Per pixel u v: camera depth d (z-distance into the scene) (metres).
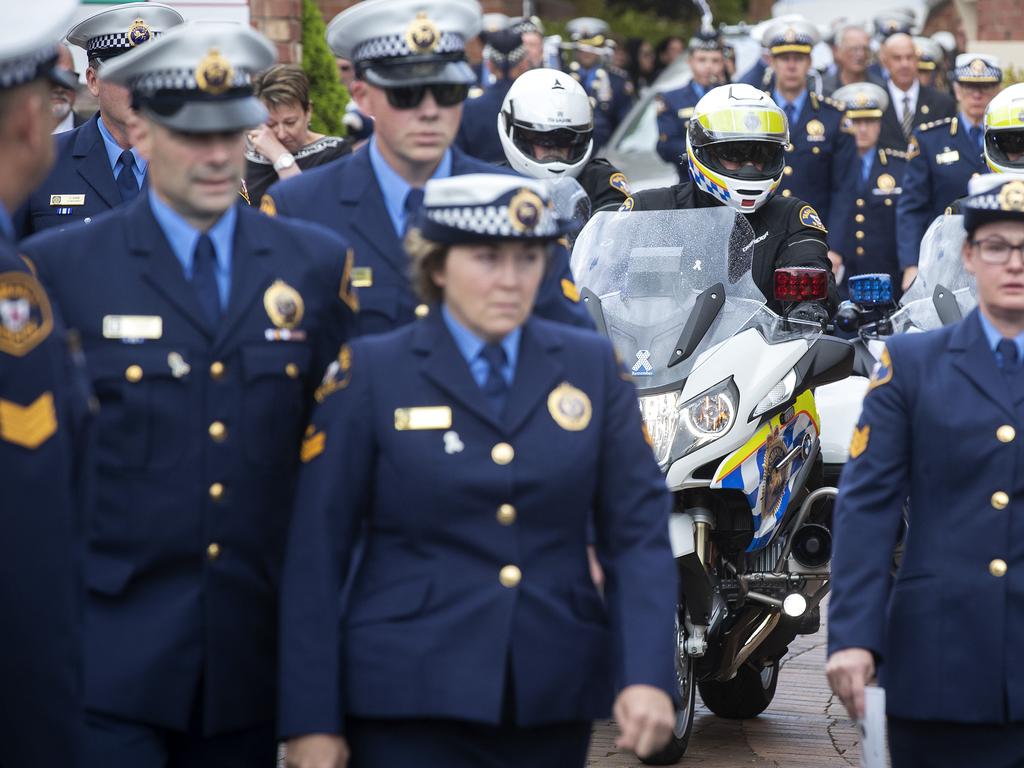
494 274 10.95
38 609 9.53
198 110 11.48
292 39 34.34
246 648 11.76
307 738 10.95
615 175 24.34
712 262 18.48
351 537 11.26
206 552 11.60
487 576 11.01
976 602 12.11
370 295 13.37
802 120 37.84
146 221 11.84
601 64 56.34
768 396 17.70
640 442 11.48
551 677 10.99
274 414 11.81
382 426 11.12
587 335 11.60
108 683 11.39
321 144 24.16
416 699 10.86
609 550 11.48
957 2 58.62
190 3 32.78
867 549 12.38
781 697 20.92
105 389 11.57
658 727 10.92
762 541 17.78
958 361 12.33
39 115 9.81
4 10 9.67
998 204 12.01
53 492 9.60
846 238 38.00
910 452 12.48
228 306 11.80
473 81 13.48
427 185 11.13
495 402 11.24
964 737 12.31
